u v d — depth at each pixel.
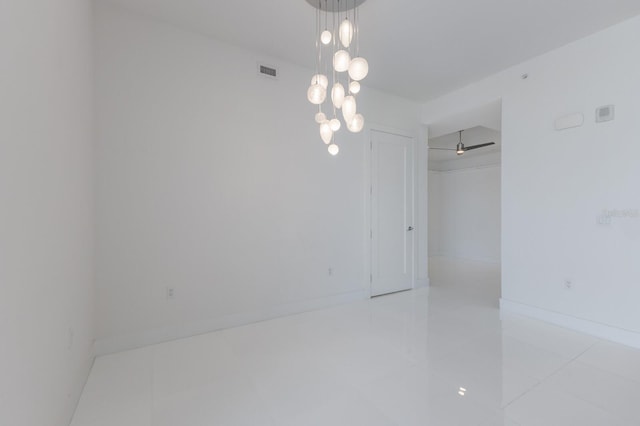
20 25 1.06
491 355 2.31
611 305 2.59
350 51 3.02
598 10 2.38
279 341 2.58
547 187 3.03
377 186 4.04
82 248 1.93
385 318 3.16
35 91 1.19
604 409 1.65
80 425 1.54
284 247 3.25
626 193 2.51
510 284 3.36
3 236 0.93
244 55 2.99
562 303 2.91
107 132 2.36
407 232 4.37
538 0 2.26
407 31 2.67
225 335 2.72
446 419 1.57
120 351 2.39
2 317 0.91
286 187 3.26
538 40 2.81
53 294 1.36
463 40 2.82
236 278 2.95
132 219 2.46
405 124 4.32
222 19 2.53
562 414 1.60
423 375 2.02
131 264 2.45
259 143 3.08
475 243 7.30
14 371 0.98
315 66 3.36
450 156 7.35
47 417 1.26
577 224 2.81
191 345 2.51
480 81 3.68
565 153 2.89
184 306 2.68
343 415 1.61
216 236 2.84
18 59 1.05
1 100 0.92
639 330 2.43
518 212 3.28
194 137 2.72
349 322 3.04
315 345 2.50
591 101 2.71
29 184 1.13
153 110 2.54
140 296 2.49
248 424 1.54
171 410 1.66
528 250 3.19
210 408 1.68
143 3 2.35
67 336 1.56
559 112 2.94
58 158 1.46
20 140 1.06
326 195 3.57
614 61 2.57
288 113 3.27
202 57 2.76
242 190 2.98
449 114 4.10
